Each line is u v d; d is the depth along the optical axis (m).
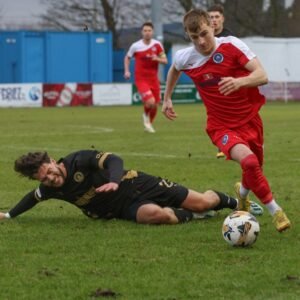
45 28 130.25
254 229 15.23
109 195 17.81
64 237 16.50
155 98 48.53
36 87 88.12
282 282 12.82
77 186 17.58
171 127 52.97
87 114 71.62
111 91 93.44
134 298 12.02
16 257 14.73
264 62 102.44
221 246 15.47
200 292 12.30
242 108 17.58
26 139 43.41
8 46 106.44
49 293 12.33
